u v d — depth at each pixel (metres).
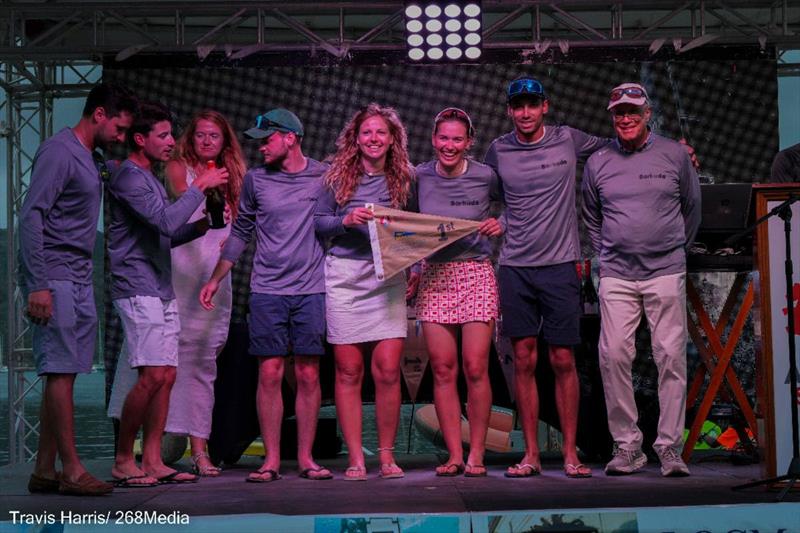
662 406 5.17
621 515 3.64
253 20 10.34
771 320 4.48
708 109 8.86
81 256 4.56
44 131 10.35
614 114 5.14
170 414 5.59
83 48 8.66
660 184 5.12
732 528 3.66
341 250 5.19
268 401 5.25
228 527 3.63
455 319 5.24
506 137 5.32
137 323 4.86
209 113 5.57
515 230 5.23
